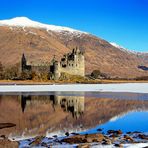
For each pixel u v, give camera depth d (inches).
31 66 6653.5
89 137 940.6
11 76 6466.5
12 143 848.9
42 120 1382.9
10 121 1350.9
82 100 2309.3
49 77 6259.8
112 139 931.3
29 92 3186.5
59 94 2910.9
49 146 857.5
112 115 1544.0
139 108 1819.6
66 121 1359.5
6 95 2753.4
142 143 879.7
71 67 6535.4
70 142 903.7
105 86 4653.1
